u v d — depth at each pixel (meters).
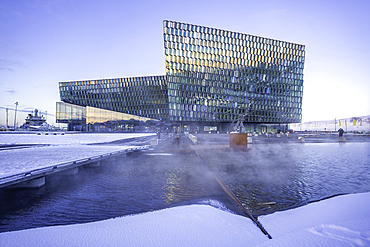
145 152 13.50
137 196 4.97
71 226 2.90
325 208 3.33
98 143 19.69
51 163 6.97
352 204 3.45
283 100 69.81
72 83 68.88
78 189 5.62
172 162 9.97
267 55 67.38
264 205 3.80
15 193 5.32
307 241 2.14
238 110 66.56
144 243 2.33
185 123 68.69
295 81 70.25
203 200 4.37
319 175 6.30
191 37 62.50
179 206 3.89
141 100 66.69
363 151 12.99
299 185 5.16
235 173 6.63
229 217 3.17
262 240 2.37
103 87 67.81
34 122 90.50
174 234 2.54
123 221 3.05
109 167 8.88
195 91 63.56
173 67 61.97
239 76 65.94
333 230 2.40
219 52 64.31
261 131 72.88
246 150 13.61
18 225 3.54
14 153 10.06
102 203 4.54
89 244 2.35
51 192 5.39
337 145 17.83
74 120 69.94
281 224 2.81
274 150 13.55
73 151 10.98
